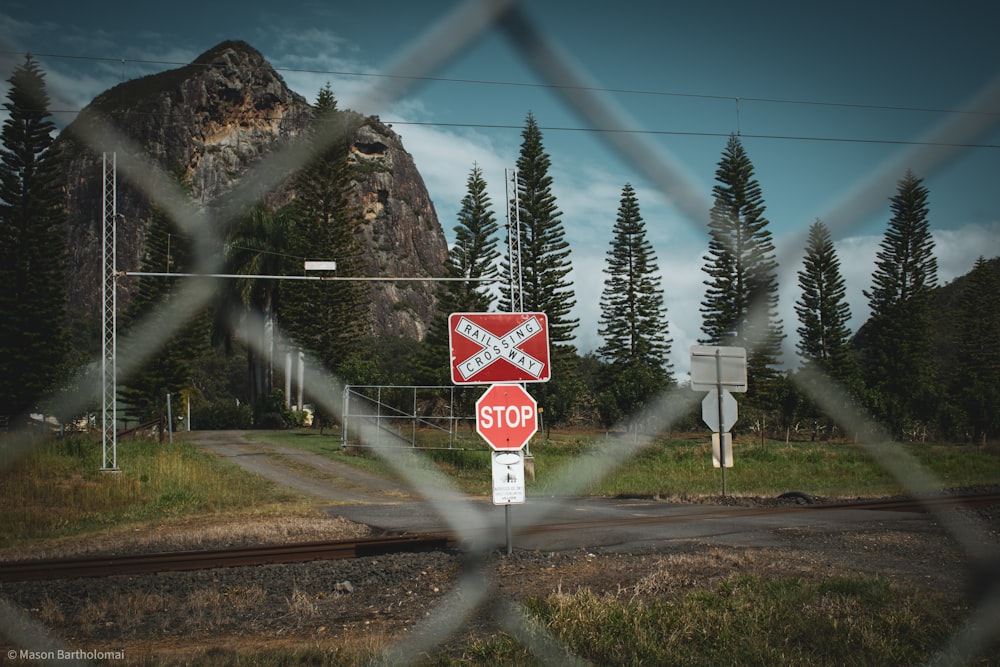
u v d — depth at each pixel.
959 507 11.19
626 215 35.78
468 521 10.88
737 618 5.25
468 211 36.84
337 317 32.62
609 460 15.70
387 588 6.86
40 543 10.73
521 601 5.93
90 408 31.27
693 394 14.05
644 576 6.69
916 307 28.70
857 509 11.35
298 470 20.80
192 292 30.67
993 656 4.64
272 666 4.72
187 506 14.50
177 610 6.27
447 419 27.19
